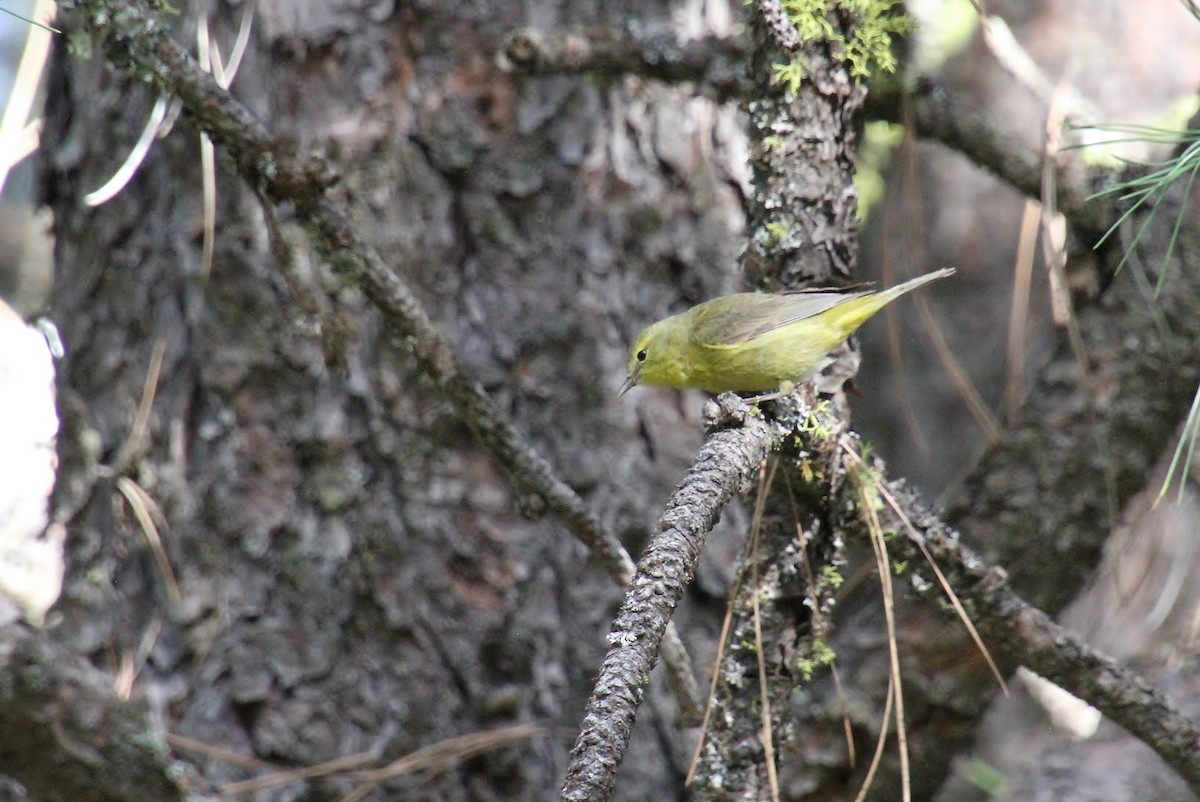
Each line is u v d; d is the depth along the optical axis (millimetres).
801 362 6715
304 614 8391
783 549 6441
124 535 8531
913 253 10992
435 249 8539
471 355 8562
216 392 8383
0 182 7629
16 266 13234
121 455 8516
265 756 8273
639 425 8750
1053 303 8328
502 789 8406
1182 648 9344
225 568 8406
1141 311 7789
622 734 3898
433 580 8453
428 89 8539
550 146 8648
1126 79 12977
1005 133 7840
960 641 8055
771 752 6121
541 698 8492
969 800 12133
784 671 6469
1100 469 7918
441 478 8469
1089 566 8094
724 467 5109
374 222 8398
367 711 8375
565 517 7355
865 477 6449
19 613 7043
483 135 8578
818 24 6234
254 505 8414
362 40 8445
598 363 8672
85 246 8820
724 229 8969
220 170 8344
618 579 7484
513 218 8641
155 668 8352
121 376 8648
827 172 6406
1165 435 7902
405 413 8422
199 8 8391
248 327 8367
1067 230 8219
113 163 8688
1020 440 8086
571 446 8656
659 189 8844
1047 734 12727
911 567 6781
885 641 8195
